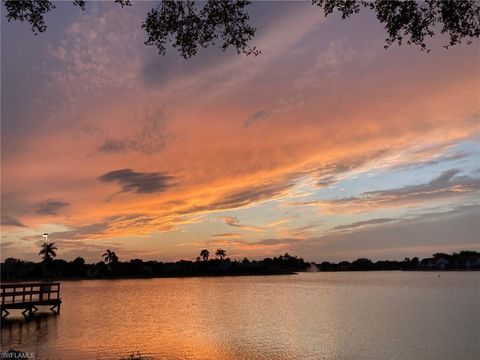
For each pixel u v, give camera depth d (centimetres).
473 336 3216
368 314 4841
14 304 3975
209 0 1052
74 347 2677
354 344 2936
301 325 3925
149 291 10500
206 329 3622
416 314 4791
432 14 999
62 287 13275
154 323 4025
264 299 7394
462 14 973
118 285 15238
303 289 10969
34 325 3684
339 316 4662
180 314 4903
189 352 2617
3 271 18138
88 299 7381
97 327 3650
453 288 10569
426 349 2762
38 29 1059
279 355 2591
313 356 2567
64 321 3956
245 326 3850
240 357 2514
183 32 1067
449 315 4653
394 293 8725
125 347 2717
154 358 2419
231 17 1055
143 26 1064
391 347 2845
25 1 1033
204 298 7712
